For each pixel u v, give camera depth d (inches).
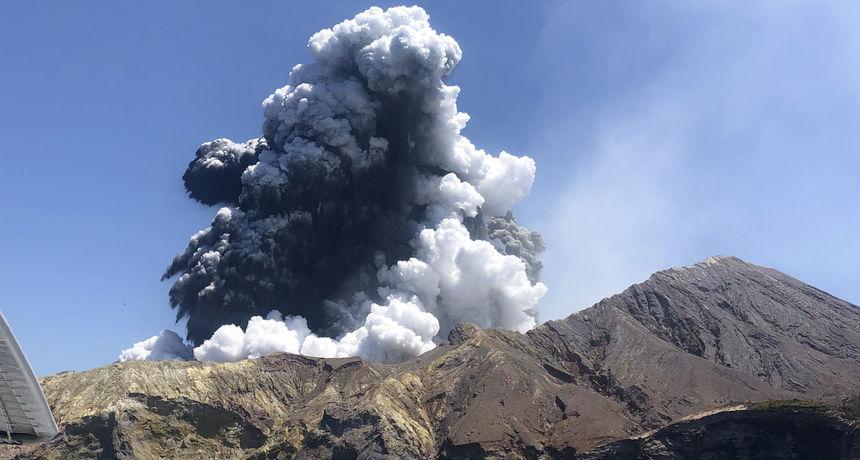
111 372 7401.6
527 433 6870.1
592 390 7672.2
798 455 5989.2
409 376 7805.1
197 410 7229.3
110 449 6697.8
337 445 6845.5
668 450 6259.8
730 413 6205.7
